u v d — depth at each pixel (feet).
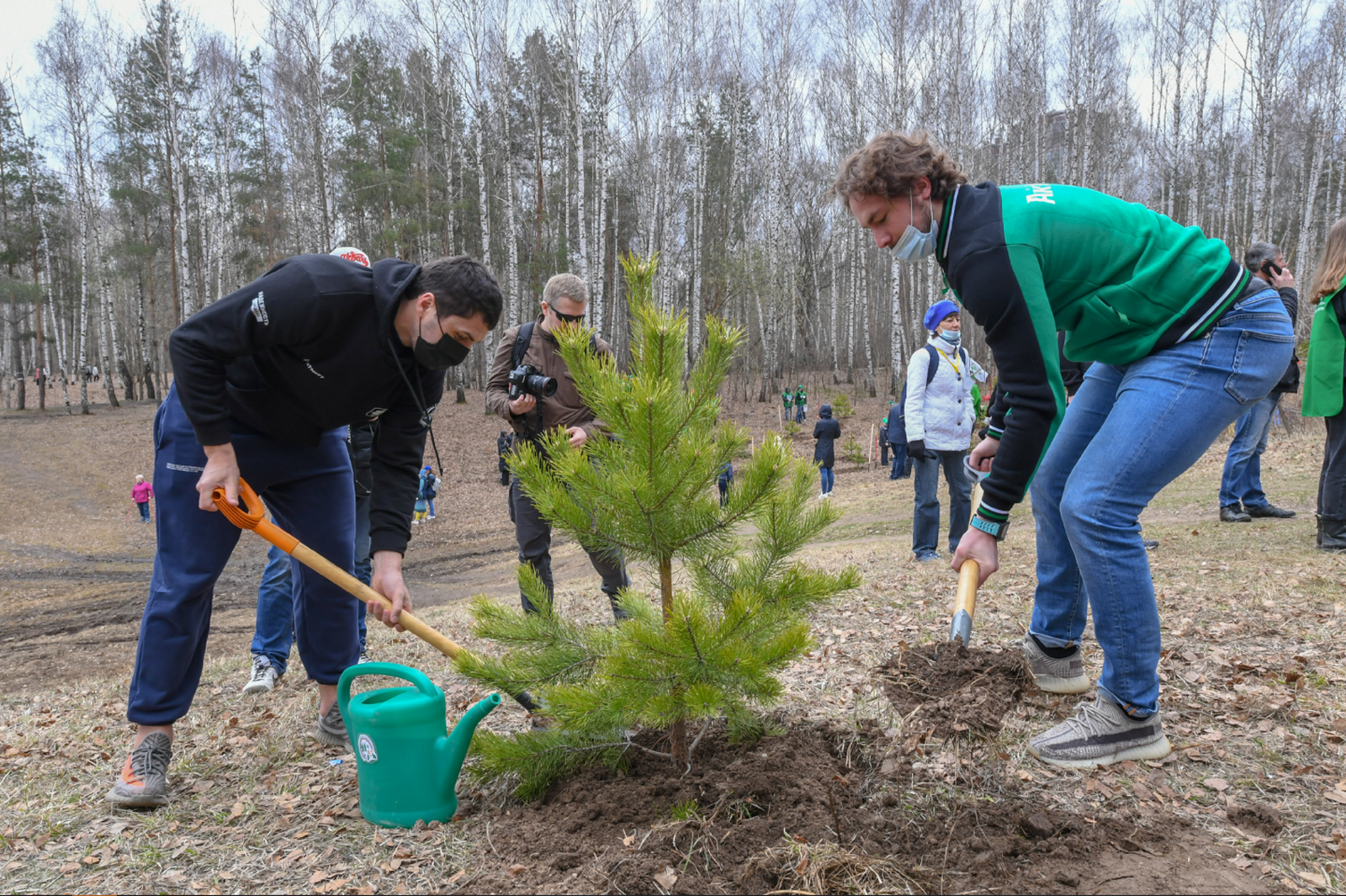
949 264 7.48
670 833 6.74
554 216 115.75
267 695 12.82
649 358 7.64
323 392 8.43
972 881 6.10
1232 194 106.32
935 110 94.53
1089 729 7.98
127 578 43.14
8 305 119.75
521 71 111.96
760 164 124.77
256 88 115.24
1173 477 7.68
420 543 50.70
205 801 8.55
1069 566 9.34
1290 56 102.01
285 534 8.38
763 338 118.73
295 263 8.07
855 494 46.55
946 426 19.16
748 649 7.02
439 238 114.52
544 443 7.88
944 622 13.52
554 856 6.69
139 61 100.12
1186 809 7.08
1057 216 7.30
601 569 12.53
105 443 90.53
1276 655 10.65
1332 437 16.47
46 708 14.19
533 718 9.34
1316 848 6.34
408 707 7.54
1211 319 7.41
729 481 7.88
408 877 6.68
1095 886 6.00
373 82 105.91
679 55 98.58
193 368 7.89
